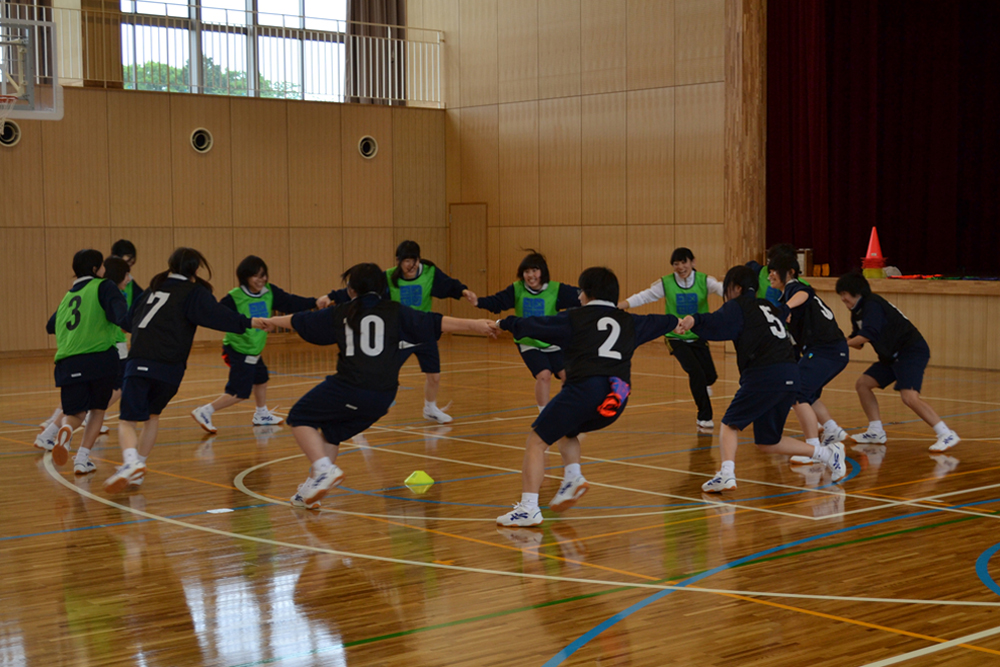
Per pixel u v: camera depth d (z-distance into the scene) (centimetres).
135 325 613
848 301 768
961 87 1831
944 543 516
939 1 1781
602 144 1697
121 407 605
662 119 1612
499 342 1792
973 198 1850
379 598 436
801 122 1540
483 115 1875
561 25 1744
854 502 606
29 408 1009
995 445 785
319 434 571
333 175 1800
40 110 1227
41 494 635
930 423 765
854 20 1666
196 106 1656
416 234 1909
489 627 400
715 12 1532
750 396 621
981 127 1831
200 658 370
